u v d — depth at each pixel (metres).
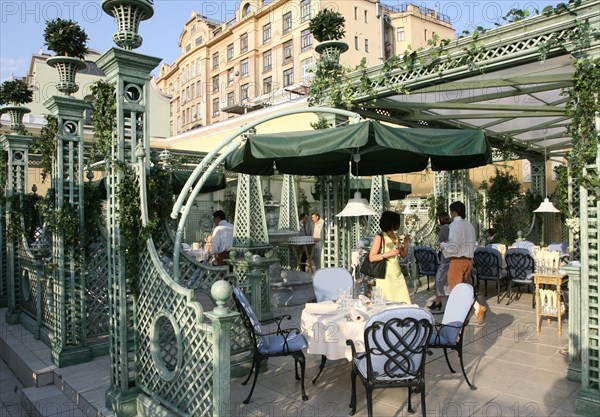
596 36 3.48
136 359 3.75
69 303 5.18
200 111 49.69
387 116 7.02
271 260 6.50
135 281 3.71
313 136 3.90
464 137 3.91
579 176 3.43
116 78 3.70
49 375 4.86
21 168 7.52
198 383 3.07
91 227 5.40
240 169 5.39
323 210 6.39
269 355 3.86
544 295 5.80
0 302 8.47
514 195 12.39
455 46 4.84
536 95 6.63
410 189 12.66
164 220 3.79
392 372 3.29
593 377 3.47
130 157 3.75
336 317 3.95
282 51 38.97
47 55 20.28
